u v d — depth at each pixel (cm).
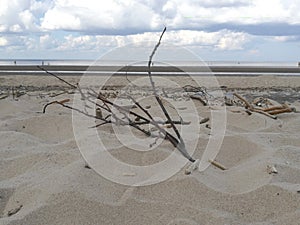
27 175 271
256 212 224
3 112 517
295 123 451
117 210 221
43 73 1470
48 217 212
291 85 1130
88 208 219
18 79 1206
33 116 456
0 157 310
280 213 221
